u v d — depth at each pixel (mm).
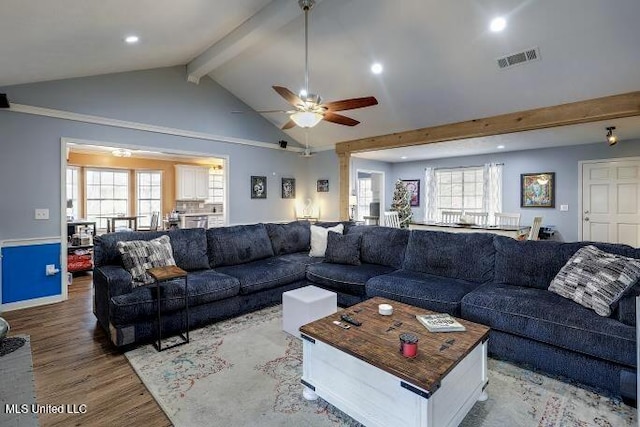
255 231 4262
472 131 4719
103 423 1822
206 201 9586
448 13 3104
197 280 3146
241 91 5613
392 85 4418
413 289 2943
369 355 1711
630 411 1899
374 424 1700
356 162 8258
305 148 7016
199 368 2398
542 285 2754
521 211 7121
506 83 3852
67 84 4020
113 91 4395
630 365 1922
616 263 2221
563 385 2172
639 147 5785
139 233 3418
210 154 5492
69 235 5668
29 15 2273
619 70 3273
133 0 2516
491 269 3096
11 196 3686
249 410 1936
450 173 8289
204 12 3154
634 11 2672
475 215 6492
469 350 1777
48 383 2213
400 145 5621
